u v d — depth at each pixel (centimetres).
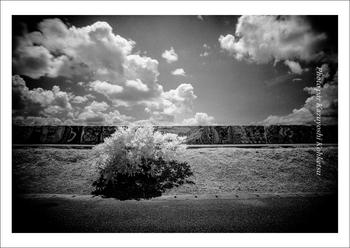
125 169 659
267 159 771
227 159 771
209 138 889
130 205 542
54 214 496
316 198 583
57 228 440
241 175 701
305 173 709
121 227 437
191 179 679
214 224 444
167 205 538
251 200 570
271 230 427
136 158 666
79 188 648
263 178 689
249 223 449
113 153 668
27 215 495
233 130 912
